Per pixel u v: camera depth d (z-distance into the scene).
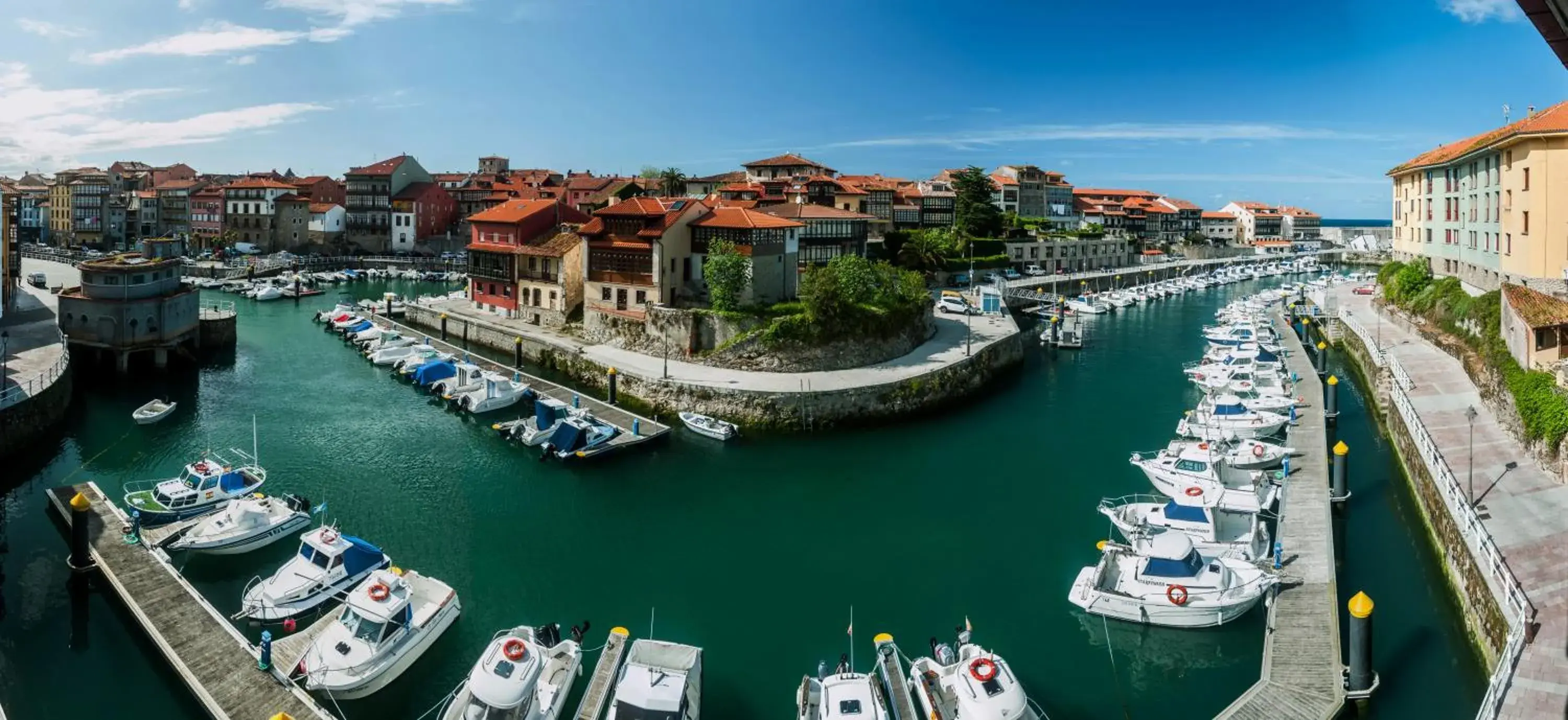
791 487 51.28
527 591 38.34
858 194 132.50
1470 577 33.69
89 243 187.00
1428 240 91.88
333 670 29.67
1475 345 62.44
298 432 60.09
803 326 70.12
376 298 126.81
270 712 28.11
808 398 62.62
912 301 80.12
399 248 168.50
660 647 30.41
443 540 43.28
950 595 38.31
